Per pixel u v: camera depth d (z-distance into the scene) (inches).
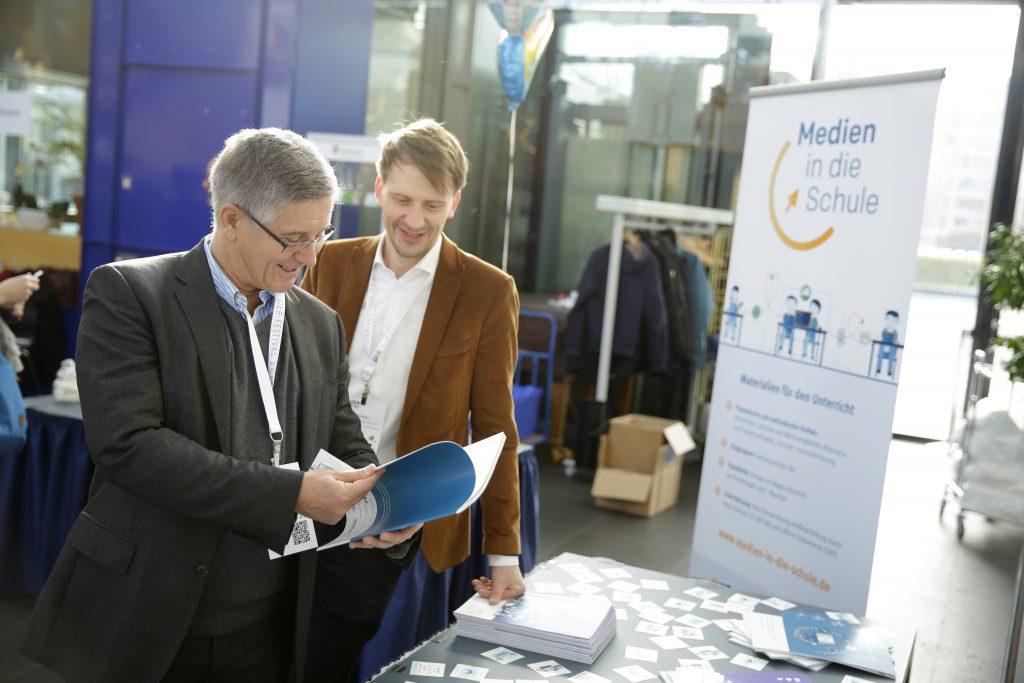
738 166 236.7
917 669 128.0
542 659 63.4
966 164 292.2
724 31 233.0
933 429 284.8
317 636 78.2
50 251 219.8
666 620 72.3
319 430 60.5
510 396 79.3
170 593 51.8
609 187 248.8
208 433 53.1
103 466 50.0
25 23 220.4
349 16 205.2
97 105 215.5
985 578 167.8
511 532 74.4
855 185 99.8
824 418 102.8
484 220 254.2
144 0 209.0
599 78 245.6
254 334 55.6
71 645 52.7
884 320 95.9
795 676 63.1
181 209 211.8
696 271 233.9
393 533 61.1
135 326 51.1
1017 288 185.9
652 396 241.9
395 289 79.2
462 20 229.8
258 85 203.9
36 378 209.5
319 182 51.5
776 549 109.2
